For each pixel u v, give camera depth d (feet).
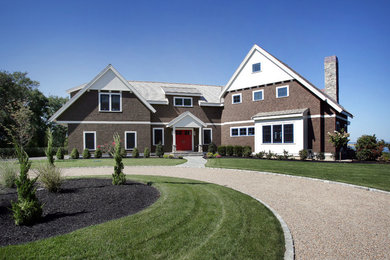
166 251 11.96
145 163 52.54
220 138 84.12
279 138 62.08
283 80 65.26
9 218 15.96
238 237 13.96
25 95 111.96
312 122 60.08
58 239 12.90
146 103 72.38
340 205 21.33
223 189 26.43
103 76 69.00
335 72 70.38
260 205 20.48
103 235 13.47
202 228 15.03
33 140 127.44
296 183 31.01
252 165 47.52
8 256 11.12
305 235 14.98
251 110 72.59
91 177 31.30
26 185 15.52
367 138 52.49
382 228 16.10
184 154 74.49
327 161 51.13
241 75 75.25
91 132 67.92
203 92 90.02
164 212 17.72
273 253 12.26
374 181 30.71
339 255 12.49
